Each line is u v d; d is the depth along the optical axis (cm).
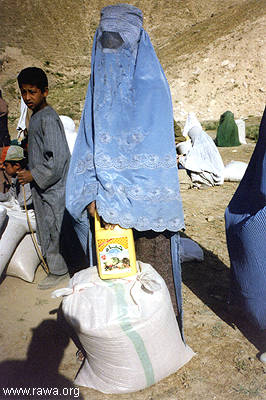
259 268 326
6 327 378
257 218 321
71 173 329
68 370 325
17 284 460
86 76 4162
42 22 5081
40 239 457
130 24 307
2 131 709
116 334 278
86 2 5391
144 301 286
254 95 2933
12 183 501
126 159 308
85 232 344
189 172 871
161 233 329
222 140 1498
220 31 3659
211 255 531
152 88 305
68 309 291
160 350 297
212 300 423
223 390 301
